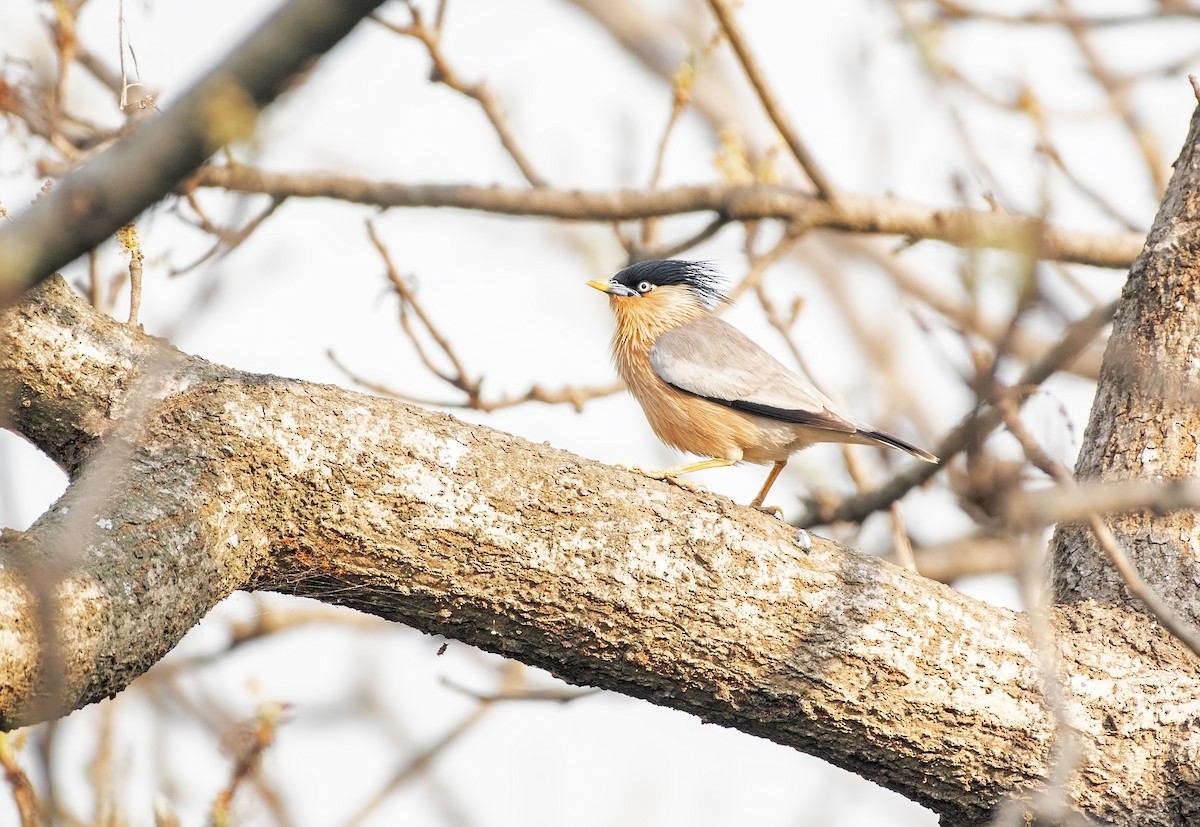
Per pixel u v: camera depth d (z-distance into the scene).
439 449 7.86
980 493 8.84
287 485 7.57
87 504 6.20
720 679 8.18
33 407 7.62
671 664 8.11
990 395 6.82
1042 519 6.24
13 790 8.88
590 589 7.91
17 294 3.81
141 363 7.77
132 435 6.45
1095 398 10.23
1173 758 8.37
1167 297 9.83
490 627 8.00
